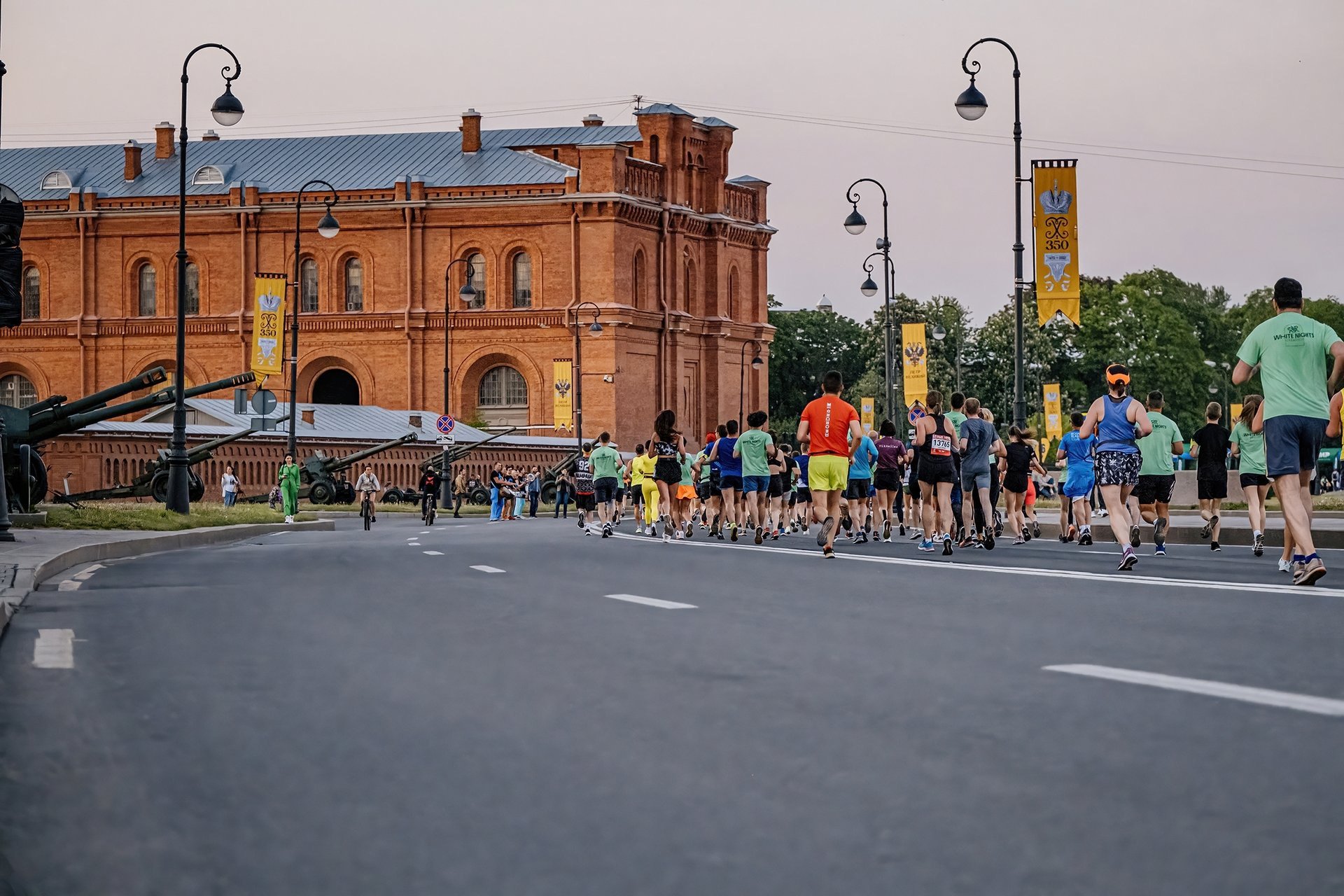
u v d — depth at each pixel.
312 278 98.31
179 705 8.71
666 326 96.88
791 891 4.78
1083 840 5.26
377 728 7.78
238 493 75.38
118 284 100.38
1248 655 9.71
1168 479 25.95
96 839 5.64
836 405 22.80
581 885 4.88
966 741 7.01
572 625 12.39
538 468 93.94
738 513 36.44
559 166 98.38
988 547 26.69
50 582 18.89
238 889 4.93
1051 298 37.41
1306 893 4.59
